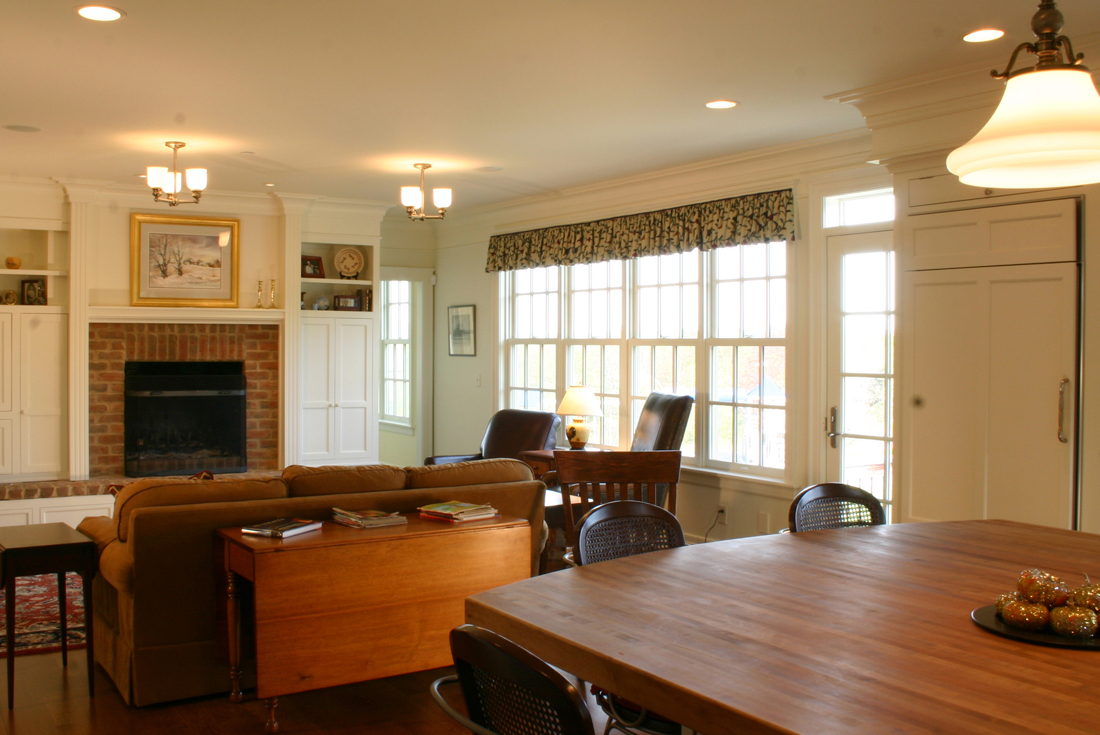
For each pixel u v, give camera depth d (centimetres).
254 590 301
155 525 325
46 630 428
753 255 571
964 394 388
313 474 360
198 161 577
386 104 432
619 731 273
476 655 143
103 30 329
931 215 399
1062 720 130
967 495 387
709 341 598
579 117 456
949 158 203
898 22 322
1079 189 349
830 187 507
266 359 755
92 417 698
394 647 327
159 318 701
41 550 332
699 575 217
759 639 168
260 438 755
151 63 368
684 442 621
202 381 724
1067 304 353
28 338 666
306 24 324
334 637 315
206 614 335
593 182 642
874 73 382
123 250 697
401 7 307
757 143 514
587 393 641
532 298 762
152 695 326
